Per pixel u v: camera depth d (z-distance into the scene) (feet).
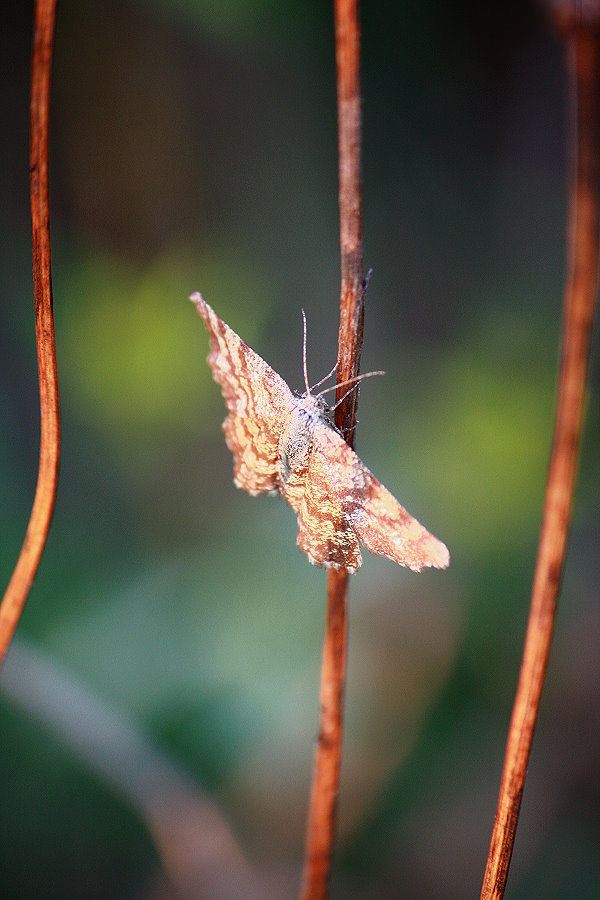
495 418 0.90
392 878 0.79
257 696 0.78
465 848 0.80
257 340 0.94
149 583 0.87
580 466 0.91
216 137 1.04
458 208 1.21
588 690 0.87
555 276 1.15
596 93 0.50
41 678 0.67
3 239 1.03
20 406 1.01
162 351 0.88
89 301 0.91
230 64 1.01
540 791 0.84
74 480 0.97
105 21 0.94
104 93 0.96
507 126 1.18
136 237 1.00
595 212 0.50
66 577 0.87
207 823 0.68
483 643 0.86
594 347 0.90
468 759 0.83
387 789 0.82
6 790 0.74
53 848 0.74
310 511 0.56
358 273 0.53
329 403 0.58
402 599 0.88
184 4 0.91
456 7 1.12
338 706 0.55
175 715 0.76
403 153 1.20
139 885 0.74
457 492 0.89
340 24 0.52
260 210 1.09
